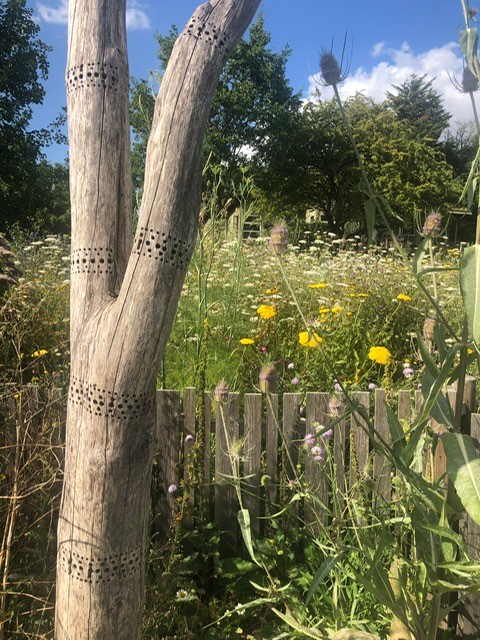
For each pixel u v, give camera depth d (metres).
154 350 1.62
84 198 1.70
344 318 4.89
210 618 2.46
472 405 2.38
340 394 2.73
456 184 27.83
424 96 45.28
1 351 3.38
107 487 1.66
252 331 4.80
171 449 2.78
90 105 1.67
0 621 1.95
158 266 1.56
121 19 1.73
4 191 24.69
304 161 31.39
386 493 2.70
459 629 2.24
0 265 3.52
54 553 2.44
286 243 1.72
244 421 2.80
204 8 1.54
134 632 1.77
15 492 2.07
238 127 30.12
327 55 1.41
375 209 1.41
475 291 1.18
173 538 2.62
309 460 2.75
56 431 2.58
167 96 1.54
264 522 2.88
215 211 4.49
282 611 2.50
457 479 1.29
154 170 1.55
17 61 24.16
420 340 1.51
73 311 1.73
